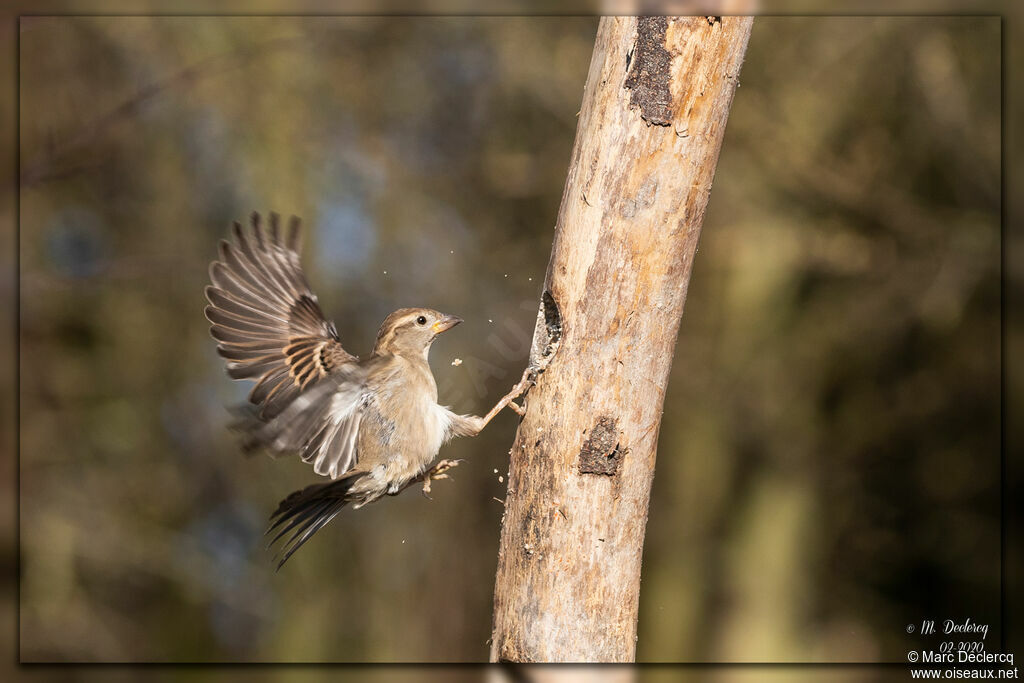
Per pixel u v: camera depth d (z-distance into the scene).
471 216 16.14
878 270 15.18
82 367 15.13
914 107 14.98
